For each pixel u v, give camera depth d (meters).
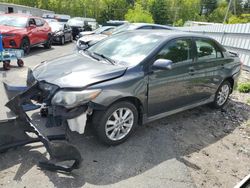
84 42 9.79
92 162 3.31
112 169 3.22
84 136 3.89
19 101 3.31
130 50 4.20
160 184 3.06
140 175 3.17
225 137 4.47
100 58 4.15
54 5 58.94
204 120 5.05
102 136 3.55
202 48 4.83
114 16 68.94
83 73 3.55
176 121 4.86
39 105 3.76
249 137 4.57
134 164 3.37
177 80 4.28
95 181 2.99
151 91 3.92
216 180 3.28
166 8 72.56
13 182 2.84
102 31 12.97
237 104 6.27
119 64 3.90
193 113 5.35
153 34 4.49
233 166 3.63
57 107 3.26
